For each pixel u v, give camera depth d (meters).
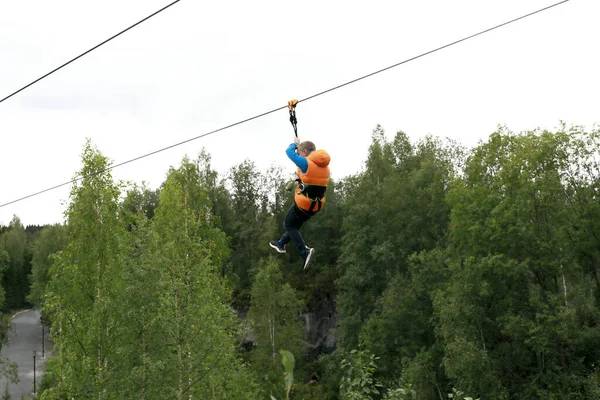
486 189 33.47
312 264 51.59
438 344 33.94
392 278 38.22
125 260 20.61
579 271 33.28
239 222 51.62
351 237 44.03
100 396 19.05
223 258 34.56
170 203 28.05
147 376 18.72
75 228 22.70
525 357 30.27
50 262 71.62
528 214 30.17
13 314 86.06
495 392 27.12
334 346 49.25
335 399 36.12
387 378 34.38
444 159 50.31
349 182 47.91
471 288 30.00
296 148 7.95
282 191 55.44
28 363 56.16
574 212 31.36
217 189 53.47
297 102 8.77
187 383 20.39
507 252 31.19
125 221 23.83
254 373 29.80
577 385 26.83
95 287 22.08
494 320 30.86
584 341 28.36
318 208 7.75
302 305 45.53
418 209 42.62
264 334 39.34
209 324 20.77
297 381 37.41
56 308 21.75
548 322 27.88
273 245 8.01
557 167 31.20
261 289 40.47
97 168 23.12
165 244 23.75
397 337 35.78
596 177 31.11
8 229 98.06
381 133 49.72
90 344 20.36
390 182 42.78
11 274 91.69
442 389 33.22
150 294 19.62
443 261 36.28
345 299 42.06
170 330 19.55
